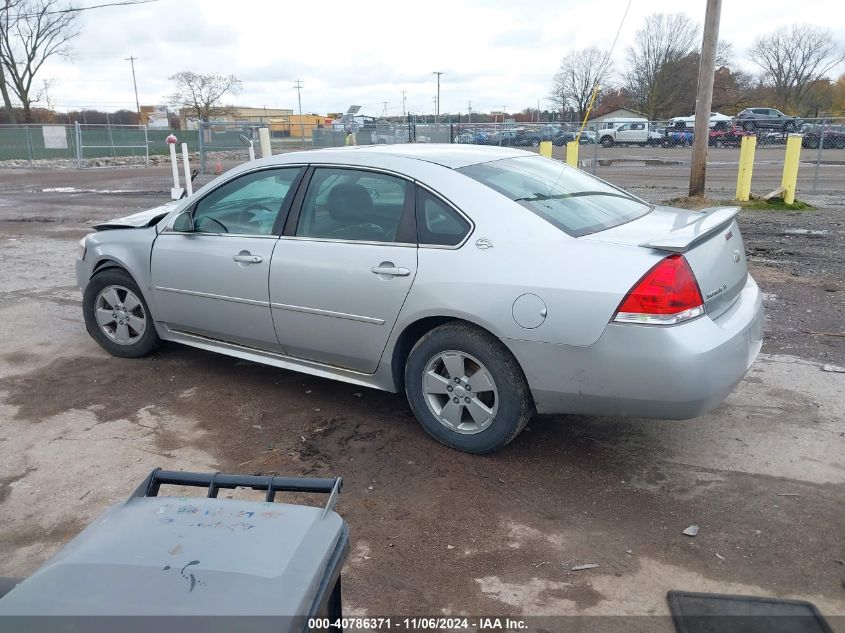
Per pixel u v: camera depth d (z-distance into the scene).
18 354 5.56
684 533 3.11
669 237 3.34
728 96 67.56
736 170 21.84
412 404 3.98
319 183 4.24
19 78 55.12
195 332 4.93
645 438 4.00
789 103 72.62
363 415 4.39
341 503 3.41
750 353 3.59
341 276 4.00
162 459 3.86
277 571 1.51
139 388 4.85
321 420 4.33
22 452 3.95
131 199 16.80
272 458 3.86
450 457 3.84
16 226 12.55
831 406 4.32
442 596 2.75
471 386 3.73
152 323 5.21
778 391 4.56
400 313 3.82
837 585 2.76
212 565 1.52
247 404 4.58
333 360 4.26
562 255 3.41
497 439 3.70
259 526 1.68
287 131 31.12
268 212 4.42
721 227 3.67
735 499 3.37
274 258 4.29
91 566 1.52
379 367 4.05
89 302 5.41
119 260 5.11
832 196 15.23
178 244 4.81
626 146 26.84
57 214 14.16
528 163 4.40
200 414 4.43
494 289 3.50
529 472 3.67
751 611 2.62
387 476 3.66
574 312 3.32
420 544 3.08
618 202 4.23
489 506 3.36
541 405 3.56
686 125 25.53
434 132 20.94
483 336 3.63
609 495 3.44
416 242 3.80
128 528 1.68
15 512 3.37
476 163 4.10
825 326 5.84
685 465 3.70
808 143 24.84
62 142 34.78
